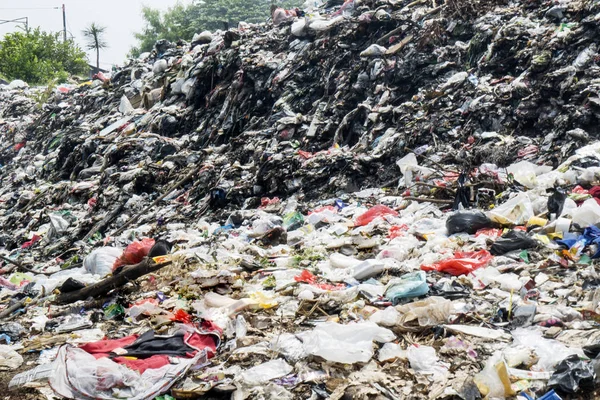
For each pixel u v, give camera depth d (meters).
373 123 14.98
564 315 6.43
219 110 19.56
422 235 9.68
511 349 5.83
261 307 7.48
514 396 5.21
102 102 25.91
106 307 8.42
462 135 13.50
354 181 13.61
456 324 6.53
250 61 19.17
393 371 5.77
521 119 13.14
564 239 8.44
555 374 5.30
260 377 5.80
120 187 17.53
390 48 16.34
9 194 22.36
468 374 5.55
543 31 14.51
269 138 16.67
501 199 10.71
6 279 11.76
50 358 6.80
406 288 7.24
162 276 8.98
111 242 13.80
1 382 6.28
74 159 21.48
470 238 9.25
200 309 7.66
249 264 9.15
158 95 22.92
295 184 14.09
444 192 11.77
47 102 30.61
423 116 14.27
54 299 9.07
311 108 17.16
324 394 5.50
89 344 6.68
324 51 17.92
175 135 20.33
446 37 16.25
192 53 23.20
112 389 5.81
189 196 16.06
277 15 21.88
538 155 12.16
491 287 7.49
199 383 5.84
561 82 12.83
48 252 15.45
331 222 11.38
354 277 8.31
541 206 9.73
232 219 13.18
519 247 8.43
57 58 49.12
